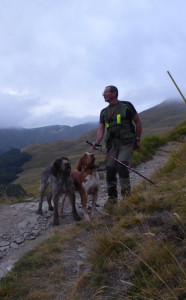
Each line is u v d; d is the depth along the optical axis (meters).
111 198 5.72
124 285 3.09
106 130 5.67
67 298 3.09
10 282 3.57
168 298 2.55
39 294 3.25
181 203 4.14
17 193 8.83
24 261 4.04
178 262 2.96
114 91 5.45
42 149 169.88
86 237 4.58
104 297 2.97
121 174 5.49
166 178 6.16
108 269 3.39
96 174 5.61
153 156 12.93
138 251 3.47
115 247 3.75
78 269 3.68
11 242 5.12
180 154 7.88
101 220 5.05
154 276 2.91
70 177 5.57
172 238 3.47
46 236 5.15
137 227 4.12
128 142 5.43
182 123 22.77
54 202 5.62
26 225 5.77
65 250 4.24
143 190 5.93
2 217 6.35
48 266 3.87
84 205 5.43
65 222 5.69
